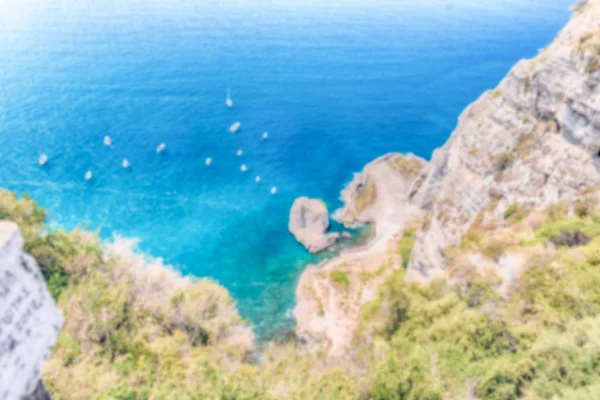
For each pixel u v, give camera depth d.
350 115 101.25
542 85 28.56
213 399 20.80
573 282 20.45
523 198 28.73
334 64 135.38
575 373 16.23
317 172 76.44
